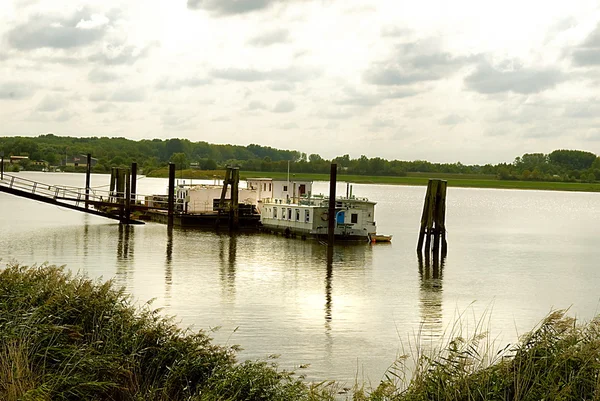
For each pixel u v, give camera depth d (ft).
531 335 46.14
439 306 118.21
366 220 215.10
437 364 45.93
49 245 180.65
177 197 277.03
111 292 72.33
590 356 42.52
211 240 205.67
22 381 43.04
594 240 261.85
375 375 77.00
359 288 133.18
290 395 49.32
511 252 208.33
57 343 51.34
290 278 141.49
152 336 55.31
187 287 125.70
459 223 354.13
